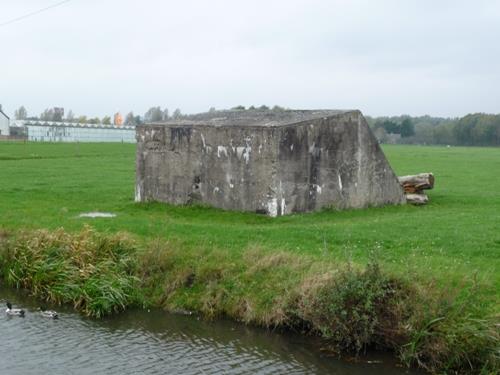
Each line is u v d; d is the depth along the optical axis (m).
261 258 17.27
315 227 21.41
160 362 13.60
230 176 24.66
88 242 18.78
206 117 28.14
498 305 13.81
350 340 14.06
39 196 29.95
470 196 32.41
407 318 13.80
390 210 26.30
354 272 14.70
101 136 170.50
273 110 28.50
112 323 16.02
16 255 19.27
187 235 20.25
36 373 12.93
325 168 25.03
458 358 12.84
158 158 27.05
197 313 16.47
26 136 149.50
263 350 14.27
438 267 15.91
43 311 16.75
